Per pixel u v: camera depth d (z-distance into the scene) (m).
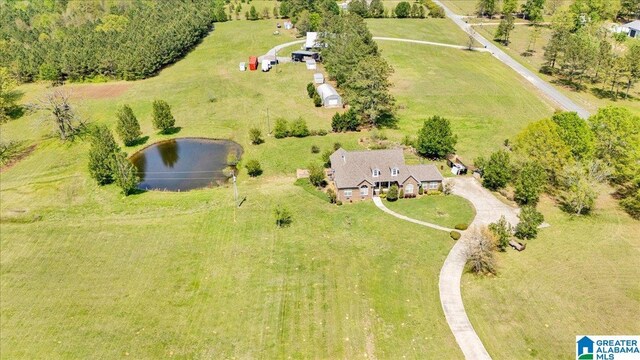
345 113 91.94
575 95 105.25
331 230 60.47
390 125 92.00
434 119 77.69
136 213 66.44
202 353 43.56
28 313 49.28
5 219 66.25
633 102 101.56
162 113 89.62
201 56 133.62
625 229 59.91
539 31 145.00
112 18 142.75
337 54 108.50
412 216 63.16
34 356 44.19
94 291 51.84
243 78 116.69
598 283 50.56
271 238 59.19
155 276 53.62
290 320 46.88
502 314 46.81
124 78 118.94
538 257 54.94
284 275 52.84
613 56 109.50
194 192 71.88
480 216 62.78
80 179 77.38
